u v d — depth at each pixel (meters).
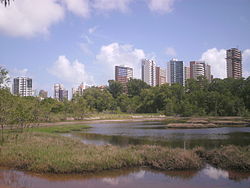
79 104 70.00
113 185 9.83
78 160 11.85
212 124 46.09
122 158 12.78
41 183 9.97
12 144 16.91
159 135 29.80
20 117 20.06
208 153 14.40
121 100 123.81
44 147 15.72
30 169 11.75
